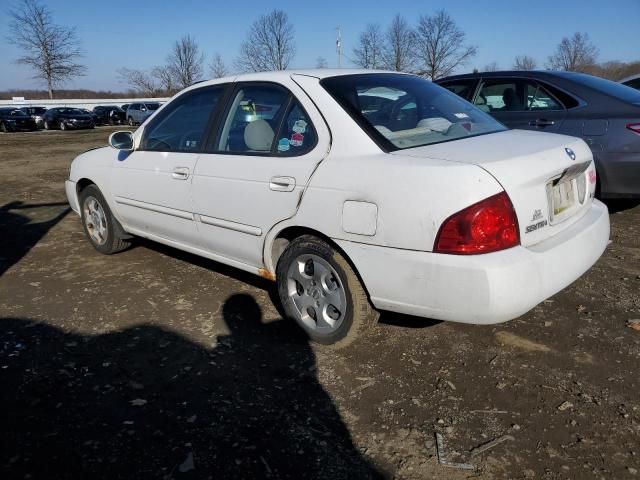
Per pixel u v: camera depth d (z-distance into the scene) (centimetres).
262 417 262
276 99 337
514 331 340
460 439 245
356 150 290
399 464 231
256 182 328
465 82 636
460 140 303
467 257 248
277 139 328
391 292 274
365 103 313
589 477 222
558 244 272
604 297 386
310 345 329
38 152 1691
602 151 523
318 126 307
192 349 328
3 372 303
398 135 298
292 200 308
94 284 436
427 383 288
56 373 302
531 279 253
